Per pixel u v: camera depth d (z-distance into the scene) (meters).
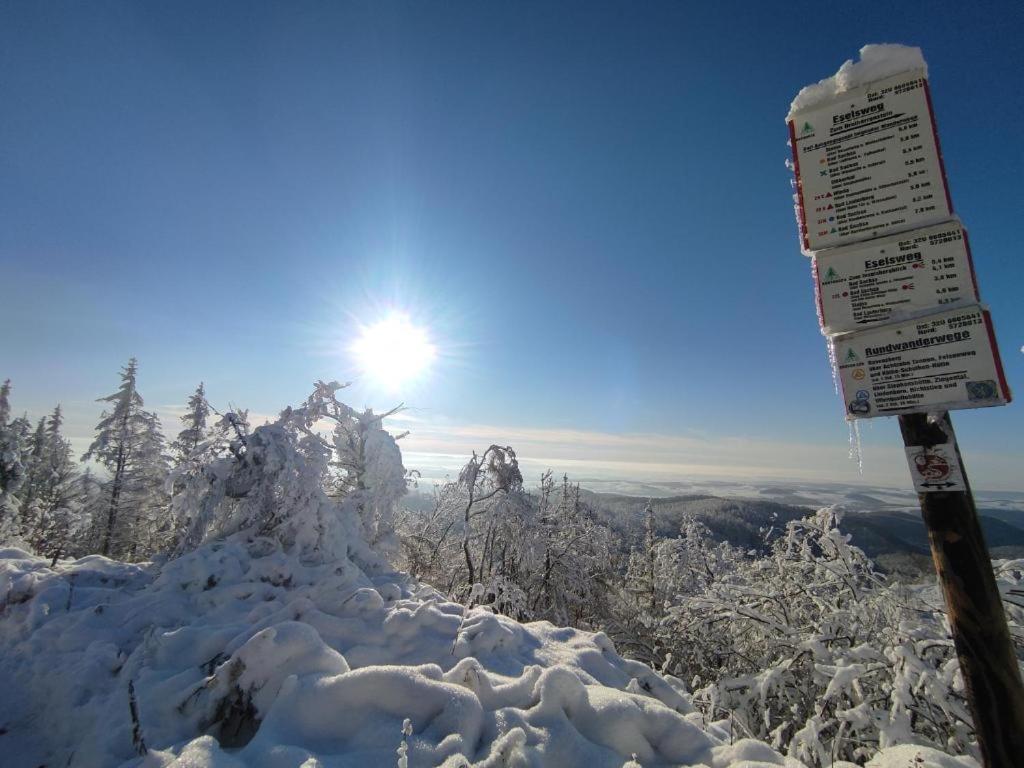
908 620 5.99
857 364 2.64
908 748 3.21
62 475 31.09
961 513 2.36
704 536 18.03
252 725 3.10
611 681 4.17
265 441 7.06
